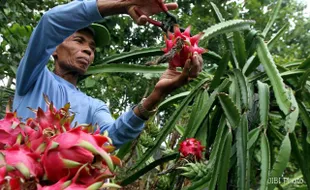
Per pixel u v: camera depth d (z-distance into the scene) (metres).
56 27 0.96
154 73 1.79
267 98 1.57
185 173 1.35
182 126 2.35
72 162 0.41
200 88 1.68
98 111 1.25
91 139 0.44
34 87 1.17
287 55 4.09
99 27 1.41
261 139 1.48
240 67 1.88
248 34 1.79
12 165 0.41
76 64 1.29
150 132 1.99
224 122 1.53
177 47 0.83
